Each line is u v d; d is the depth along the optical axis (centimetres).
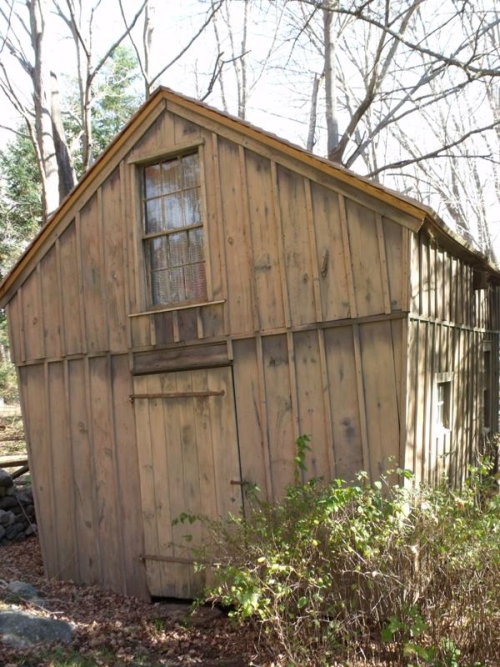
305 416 607
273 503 617
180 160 695
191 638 586
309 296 606
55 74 1255
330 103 1193
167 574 685
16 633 532
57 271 766
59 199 1241
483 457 538
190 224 684
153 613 653
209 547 641
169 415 689
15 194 2383
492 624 418
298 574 434
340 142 1139
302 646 434
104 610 659
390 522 437
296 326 611
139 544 707
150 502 700
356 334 580
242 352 645
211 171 663
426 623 421
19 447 1548
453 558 430
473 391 856
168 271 699
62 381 769
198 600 528
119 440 724
